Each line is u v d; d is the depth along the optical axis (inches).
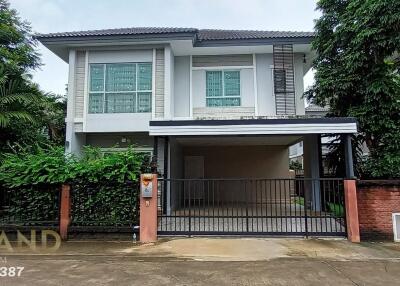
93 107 513.0
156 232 320.5
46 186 335.0
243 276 215.3
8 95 397.4
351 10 417.1
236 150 661.3
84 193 332.2
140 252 279.3
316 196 477.4
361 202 321.7
